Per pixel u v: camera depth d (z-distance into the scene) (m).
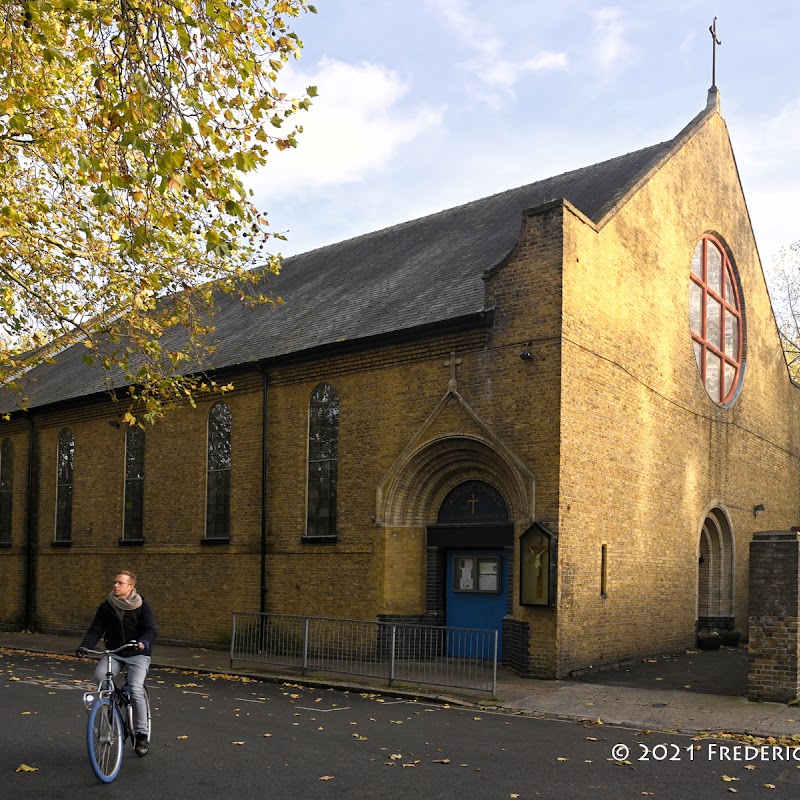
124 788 7.48
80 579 24.22
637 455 17.52
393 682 13.89
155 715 11.03
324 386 18.89
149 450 22.64
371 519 17.41
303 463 18.92
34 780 7.68
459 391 16.36
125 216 11.71
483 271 17.66
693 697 12.76
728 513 21.45
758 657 12.49
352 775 8.12
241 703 12.23
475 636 16.39
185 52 9.35
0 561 27.06
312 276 24.44
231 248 11.11
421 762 8.71
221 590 20.14
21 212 12.79
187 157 10.29
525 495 15.18
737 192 23.62
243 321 23.45
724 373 22.47
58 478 25.61
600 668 15.60
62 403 25.00
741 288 23.53
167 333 25.50
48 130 11.80
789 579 12.33
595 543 15.79
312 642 18.00
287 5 10.20
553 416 15.02
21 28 10.52
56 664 17.41
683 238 20.31
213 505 20.86
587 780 8.15
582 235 15.98
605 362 16.52
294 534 18.80
